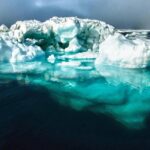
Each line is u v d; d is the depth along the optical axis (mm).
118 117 7000
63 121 6762
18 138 5789
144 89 9531
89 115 7156
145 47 11523
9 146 5418
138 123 6637
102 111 7422
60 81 10617
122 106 7812
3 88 9523
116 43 12680
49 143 5590
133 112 7355
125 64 12047
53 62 14883
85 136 5945
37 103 8055
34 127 6395
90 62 14984
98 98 8562
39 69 12820
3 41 14500
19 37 16594
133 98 8570
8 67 13078
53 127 6402
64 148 5391
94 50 18188
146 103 8094
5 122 6648
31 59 14680
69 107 7750
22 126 6438
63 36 18297
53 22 18719
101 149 5367
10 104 7953
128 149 5402
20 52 14367
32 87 9727
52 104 7992
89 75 11586
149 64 11844
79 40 18766
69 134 6020
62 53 18438
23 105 7871
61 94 8969
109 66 12875
